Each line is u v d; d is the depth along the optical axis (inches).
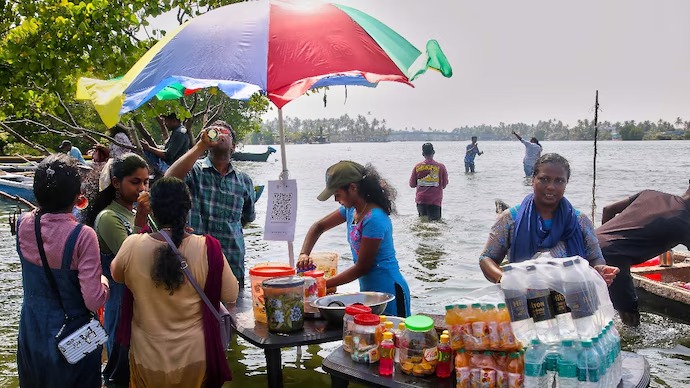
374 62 149.4
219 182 195.3
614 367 117.6
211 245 134.8
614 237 231.9
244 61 144.2
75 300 132.3
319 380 192.9
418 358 125.0
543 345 112.1
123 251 132.2
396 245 405.4
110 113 146.5
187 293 132.9
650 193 240.2
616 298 234.2
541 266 114.3
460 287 295.9
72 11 310.2
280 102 142.6
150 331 132.1
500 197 738.8
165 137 409.7
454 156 2723.9
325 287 167.8
